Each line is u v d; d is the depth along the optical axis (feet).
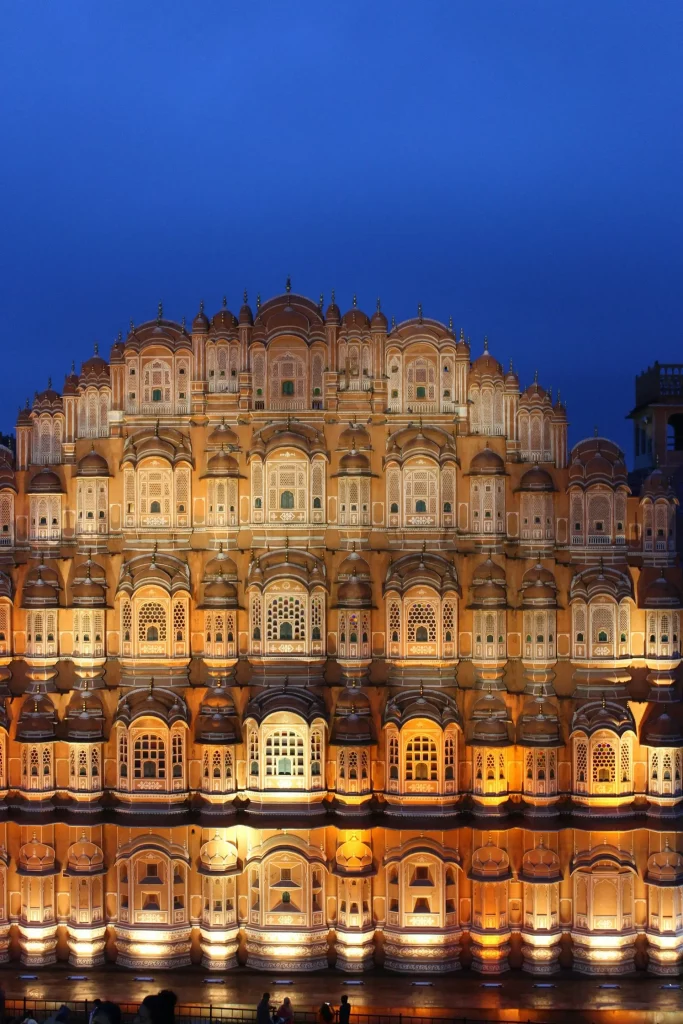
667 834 151.43
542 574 156.87
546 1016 137.49
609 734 152.56
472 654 156.76
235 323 165.58
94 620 157.89
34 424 167.63
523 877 151.12
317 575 155.94
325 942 152.46
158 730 153.79
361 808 151.23
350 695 153.17
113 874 155.43
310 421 162.09
